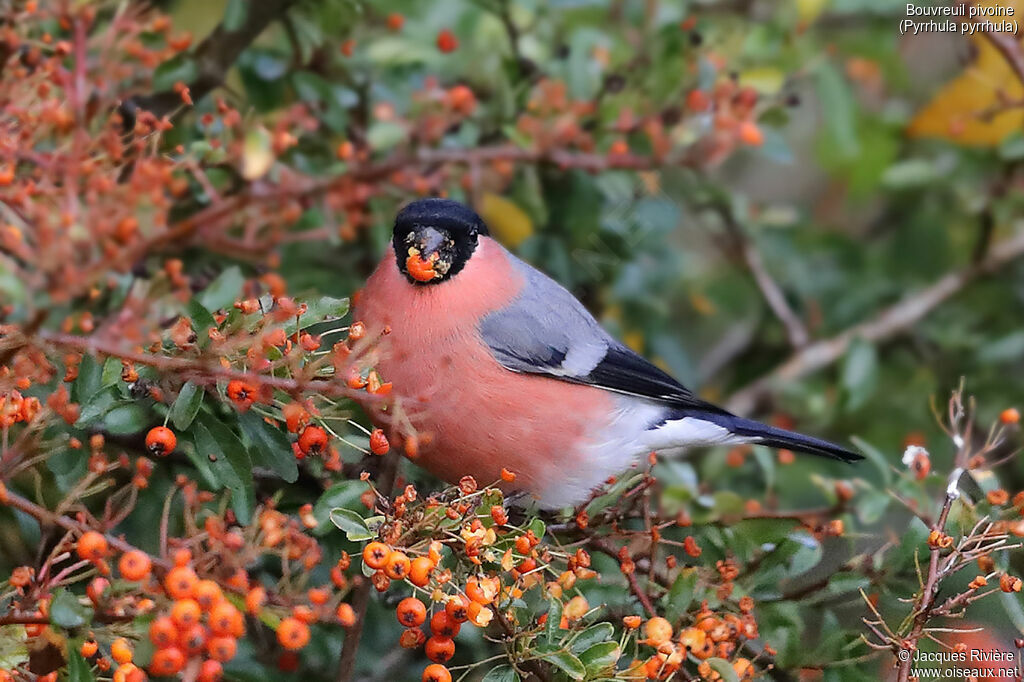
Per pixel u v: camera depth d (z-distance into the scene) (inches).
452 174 354.6
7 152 227.0
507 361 321.4
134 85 295.1
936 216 463.5
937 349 451.2
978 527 256.5
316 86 337.4
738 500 326.0
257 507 243.6
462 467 323.9
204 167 277.6
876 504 308.2
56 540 257.3
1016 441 415.8
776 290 451.5
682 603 257.8
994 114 392.8
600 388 339.9
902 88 426.6
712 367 480.7
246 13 335.3
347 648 271.3
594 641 237.8
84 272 204.4
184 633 197.2
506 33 376.5
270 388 232.1
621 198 368.8
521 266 342.6
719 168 477.7
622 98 358.0
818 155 461.4
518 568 245.3
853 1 383.9
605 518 291.0
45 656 213.5
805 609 287.0
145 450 268.4
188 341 236.1
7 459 222.7
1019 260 467.2
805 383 441.1
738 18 402.3
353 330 245.3
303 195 298.4
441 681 226.8
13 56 239.6
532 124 330.0
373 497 242.7
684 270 455.2
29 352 211.9
